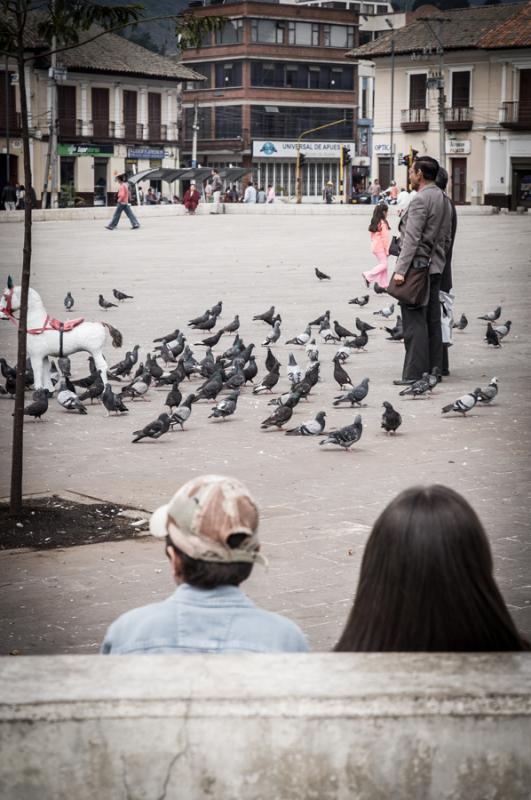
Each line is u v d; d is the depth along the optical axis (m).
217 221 53.62
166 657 2.61
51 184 71.25
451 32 81.81
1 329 20.47
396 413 11.49
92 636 6.32
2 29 8.40
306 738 2.45
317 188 106.62
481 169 81.44
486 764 2.48
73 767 2.45
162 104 90.88
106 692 2.45
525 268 30.61
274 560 7.55
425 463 10.34
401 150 85.06
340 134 107.31
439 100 78.31
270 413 13.00
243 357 15.60
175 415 11.92
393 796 2.48
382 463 10.35
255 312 22.52
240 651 3.23
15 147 79.56
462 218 56.50
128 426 12.37
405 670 2.55
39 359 13.70
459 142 82.06
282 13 102.25
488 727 2.47
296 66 103.94
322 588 7.04
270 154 103.19
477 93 80.50
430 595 3.04
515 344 18.19
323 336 18.80
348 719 2.45
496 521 8.41
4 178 79.19
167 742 2.45
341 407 13.14
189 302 24.12
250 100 101.88
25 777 2.45
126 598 6.93
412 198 13.96
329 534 8.15
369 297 24.78
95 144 85.88
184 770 2.46
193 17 8.69
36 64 79.25
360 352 17.58
